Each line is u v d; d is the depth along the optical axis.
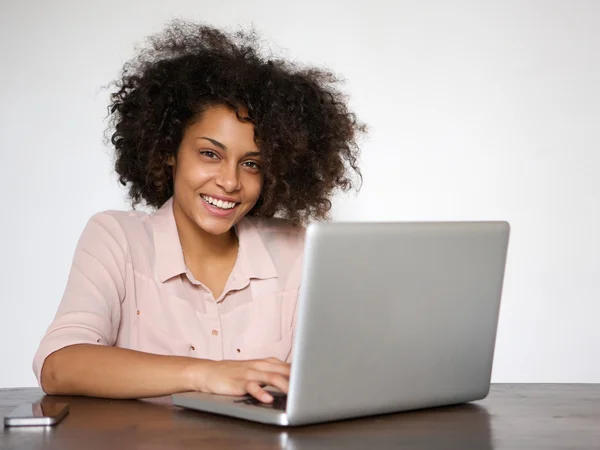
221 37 1.93
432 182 3.13
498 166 3.15
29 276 3.04
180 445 0.98
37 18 3.00
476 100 3.13
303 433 1.06
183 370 1.28
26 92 3.01
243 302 1.85
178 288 1.80
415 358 1.19
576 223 3.20
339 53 3.06
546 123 3.17
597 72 3.17
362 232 1.08
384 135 3.10
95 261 1.71
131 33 3.00
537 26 3.14
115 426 1.10
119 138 1.99
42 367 1.42
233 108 1.69
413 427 1.10
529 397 1.38
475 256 1.24
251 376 1.22
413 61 3.10
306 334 1.05
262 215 1.96
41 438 1.03
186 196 1.73
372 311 1.12
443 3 3.10
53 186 3.03
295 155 1.82
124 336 1.76
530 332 3.23
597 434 1.07
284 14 3.03
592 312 3.23
